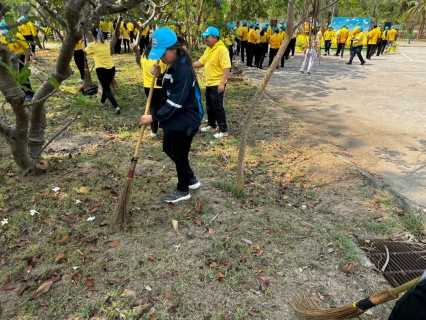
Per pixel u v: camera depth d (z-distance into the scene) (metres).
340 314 2.04
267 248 3.17
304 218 3.65
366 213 3.79
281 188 4.26
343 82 10.92
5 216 3.45
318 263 3.02
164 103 3.36
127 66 11.84
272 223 3.52
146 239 3.20
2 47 2.82
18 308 2.47
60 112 6.57
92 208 3.61
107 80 6.45
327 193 4.17
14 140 3.80
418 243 3.36
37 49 16.02
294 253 3.12
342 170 4.66
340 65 15.08
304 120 7.05
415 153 5.51
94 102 7.25
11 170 4.27
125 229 3.30
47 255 2.96
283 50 3.32
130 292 2.63
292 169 4.71
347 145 5.81
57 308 2.48
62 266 2.84
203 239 3.25
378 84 10.66
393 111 7.76
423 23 37.94
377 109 7.90
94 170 4.41
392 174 4.81
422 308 1.58
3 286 2.65
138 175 4.33
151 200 3.81
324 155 5.09
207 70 5.45
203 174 4.47
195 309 2.52
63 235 3.19
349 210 3.84
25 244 3.09
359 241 3.37
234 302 2.59
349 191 4.21
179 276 2.79
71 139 5.46
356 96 9.08
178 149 3.47
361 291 2.75
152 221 3.46
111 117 6.45
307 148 5.39
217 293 2.66
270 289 2.72
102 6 3.05
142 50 16.17
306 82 10.79
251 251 3.11
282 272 2.89
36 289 2.63
